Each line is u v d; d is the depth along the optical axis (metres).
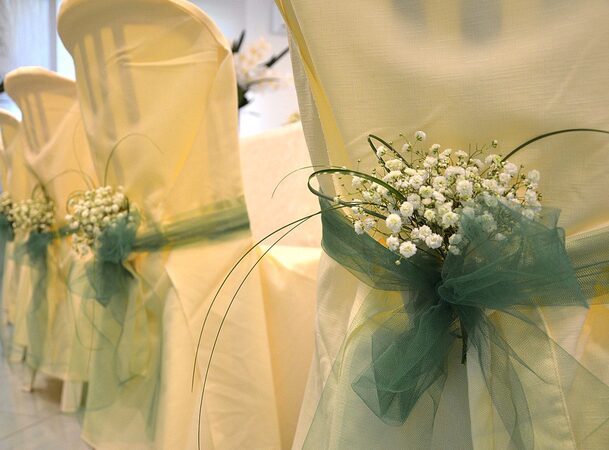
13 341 2.39
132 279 1.36
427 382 0.70
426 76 0.69
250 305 1.16
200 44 1.15
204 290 1.19
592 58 0.64
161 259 1.27
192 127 1.20
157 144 1.24
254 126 4.76
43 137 1.98
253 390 1.14
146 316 1.33
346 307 0.82
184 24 1.14
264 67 2.99
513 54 0.66
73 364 1.68
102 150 1.35
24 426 1.80
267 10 4.50
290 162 1.78
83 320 1.67
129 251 1.31
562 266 0.63
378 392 0.71
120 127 1.29
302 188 1.74
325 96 0.76
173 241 1.25
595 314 0.70
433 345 0.70
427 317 0.71
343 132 0.75
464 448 0.72
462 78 0.68
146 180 1.28
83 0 1.18
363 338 0.75
